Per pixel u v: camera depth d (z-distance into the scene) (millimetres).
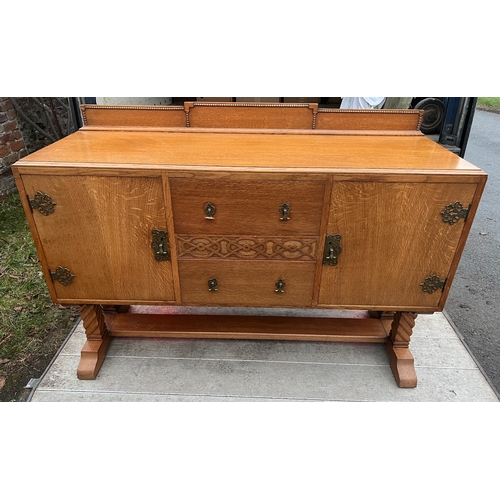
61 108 4773
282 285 1805
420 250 1700
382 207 1618
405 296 1812
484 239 3609
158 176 1575
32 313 2592
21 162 1580
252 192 1601
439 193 1588
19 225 3596
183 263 1763
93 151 1757
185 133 2133
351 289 1805
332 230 1670
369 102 3234
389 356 2129
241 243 1713
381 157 1724
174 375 2051
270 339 2238
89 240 1712
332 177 1564
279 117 2146
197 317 2277
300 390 1974
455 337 2309
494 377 2166
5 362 2232
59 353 2182
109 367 2094
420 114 2123
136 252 1736
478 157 5586
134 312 2432
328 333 2166
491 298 2814
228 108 2137
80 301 1865
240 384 2002
